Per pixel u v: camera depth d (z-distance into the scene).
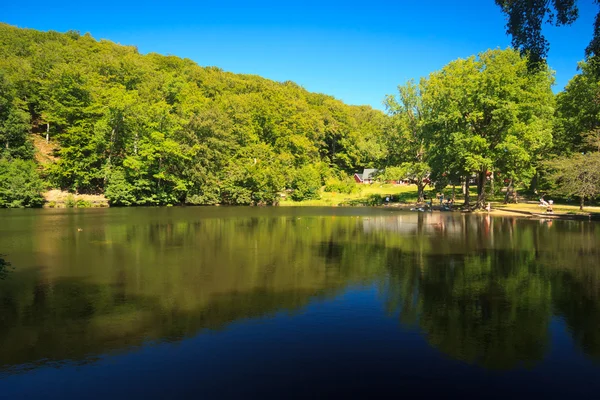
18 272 14.74
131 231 26.44
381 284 13.33
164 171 57.00
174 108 70.06
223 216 39.16
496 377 7.15
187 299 11.57
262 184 60.66
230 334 8.99
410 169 54.97
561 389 6.75
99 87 61.69
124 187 52.19
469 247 20.56
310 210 48.69
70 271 14.93
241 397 6.41
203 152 60.44
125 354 7.98
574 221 32.91
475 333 9.12
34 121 66.62
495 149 40.84
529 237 23.92
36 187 47.44
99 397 6.41
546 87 47.12
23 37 94.12
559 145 47.88
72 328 9.34
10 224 29.47
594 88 42.59
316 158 88.00
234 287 12.87
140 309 10.68
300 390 6.64
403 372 7.30
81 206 50.19
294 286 13.04
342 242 22.31
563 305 11.10
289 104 86.62
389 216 39.69
